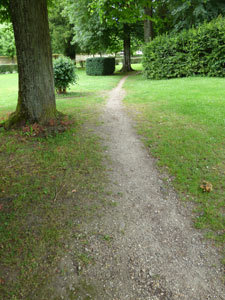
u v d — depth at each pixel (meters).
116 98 10.95
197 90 10.73
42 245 2.73
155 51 16.95
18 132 5.73
